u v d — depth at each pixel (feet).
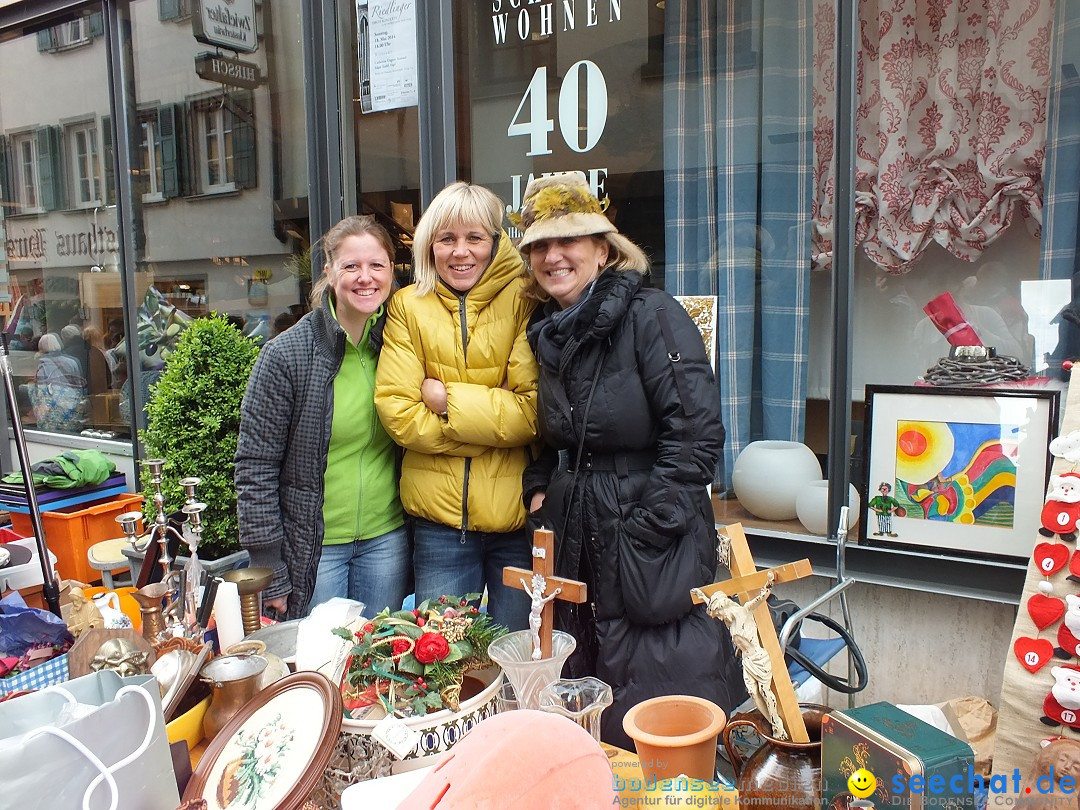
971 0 8.45
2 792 3.09
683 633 6.55
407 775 4.08
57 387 16.76
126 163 15.30
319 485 7.70
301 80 13.19
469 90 11.59
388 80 12.26
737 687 6.72
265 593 7.65
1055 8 8.02
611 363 6.57
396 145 12.35
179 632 5.30
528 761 3.14
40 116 16.38
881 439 8.39
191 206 14.73
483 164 11.63
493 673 5.12
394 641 4.75
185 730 4.86
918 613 8.45
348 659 4.84
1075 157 7.99
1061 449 5.82
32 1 15.67
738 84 9.61
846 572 8.63
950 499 8.06
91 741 3.31
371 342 7.89
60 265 16.56
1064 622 5.68
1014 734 5.91
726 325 9.88
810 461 9.32
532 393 7.38
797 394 9.54
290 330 7.70
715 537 6.77
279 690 4.54
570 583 4.78
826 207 9.21
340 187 12.95
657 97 10.12
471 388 7.35
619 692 6.61
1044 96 8.15
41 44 16.03
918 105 8.77
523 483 7.67
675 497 6.37
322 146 12.95
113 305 15.88
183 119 14.65
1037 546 5.91
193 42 14.24
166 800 3.58
